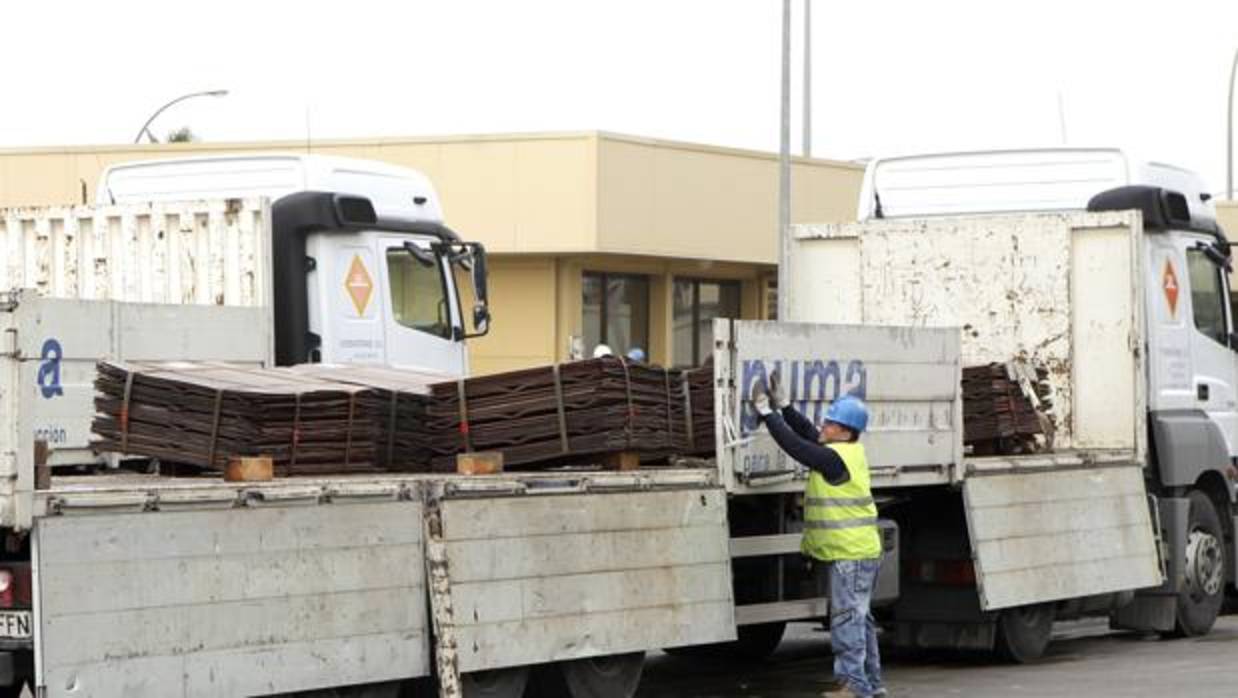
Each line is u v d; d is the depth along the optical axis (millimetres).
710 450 24109
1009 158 33250
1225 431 34688
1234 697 26031
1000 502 28953
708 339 71500
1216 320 34688
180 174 32719
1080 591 30344
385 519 19906
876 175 33969
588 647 21906
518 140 63562
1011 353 32344
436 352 32281
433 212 32844
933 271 32656
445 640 20250
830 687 27625
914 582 29250
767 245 69438
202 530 18172
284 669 18812
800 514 25891
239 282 29219
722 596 23750
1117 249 31844
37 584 16922
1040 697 26094
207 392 20938
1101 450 31391
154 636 17703
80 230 30344
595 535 22141
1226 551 34906
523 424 22500
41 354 24000
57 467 24250
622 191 63844
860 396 26078
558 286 64938
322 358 30234
